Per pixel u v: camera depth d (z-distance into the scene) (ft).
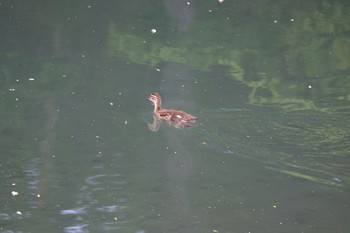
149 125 76.43
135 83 88.53
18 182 64.90
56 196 62.75
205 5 124.36
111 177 66.23
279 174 65.62
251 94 85.20
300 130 73.67
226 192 63.72
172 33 109.60
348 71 93.91
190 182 65.26
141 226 58.29
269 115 77.61
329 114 77.92
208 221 59.26
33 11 117.70
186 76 91.76
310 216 59.72
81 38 105.29
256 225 58.54
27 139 72.64
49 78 89.35
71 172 66.80
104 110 79.97
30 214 59.77
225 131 74.23
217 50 102.63
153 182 65.16
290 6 125.80
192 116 76.18
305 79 90.99
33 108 80.02
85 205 61.57
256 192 63.16
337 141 70.69
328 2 128.77
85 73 91.76
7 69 91.81
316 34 110.83
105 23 112.98
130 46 102.73
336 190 63.05
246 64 96.78
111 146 71.61
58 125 75.97
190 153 69.92
